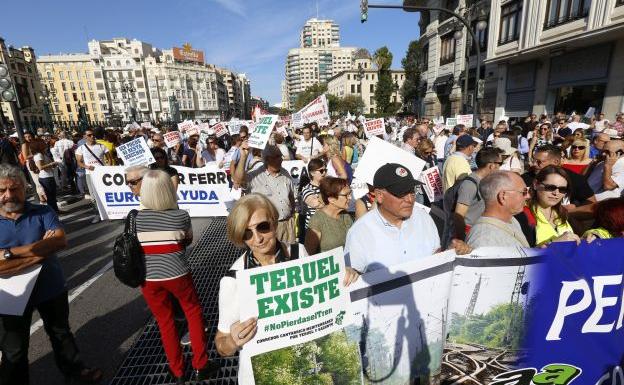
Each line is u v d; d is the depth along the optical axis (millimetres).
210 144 7984
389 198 1864
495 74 19375
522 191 1920
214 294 3707
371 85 95875
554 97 15578
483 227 1979
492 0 18391
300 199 4570
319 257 1469
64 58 93625
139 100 103250
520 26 16328
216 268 4363
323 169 3611
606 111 12625
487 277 1788
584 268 1836
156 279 2240
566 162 4473
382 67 51031
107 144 7215
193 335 2412
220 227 6051
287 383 1492
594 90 13328
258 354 1426
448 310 1795
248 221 1573
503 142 4547
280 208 3717
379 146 2973
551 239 2367
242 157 3814
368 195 3201
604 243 1833
